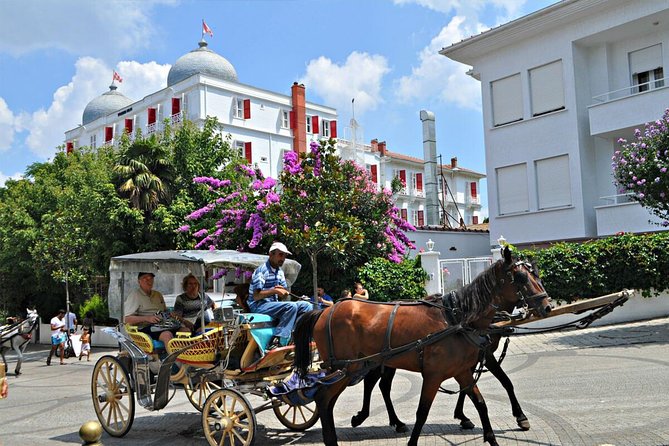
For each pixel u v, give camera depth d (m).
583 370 11.69
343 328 7.65
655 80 21.12
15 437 9.02
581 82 22.48
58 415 10.87
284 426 8.92
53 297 32.66
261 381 8.02
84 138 54.41
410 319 7.33
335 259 17.78
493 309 7.17
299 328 7.92
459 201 62.19
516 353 14.62
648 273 16.73
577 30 22.23
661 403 8.65
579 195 22.06
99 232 22.36
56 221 25.92
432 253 18.41
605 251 17.17
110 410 9.05
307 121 50.78
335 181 15.74
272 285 8.47
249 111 45.84
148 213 22.17
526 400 9.68
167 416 10.12
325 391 7.57
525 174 23.81
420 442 7.66
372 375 8.52
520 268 7.07
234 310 8.23
